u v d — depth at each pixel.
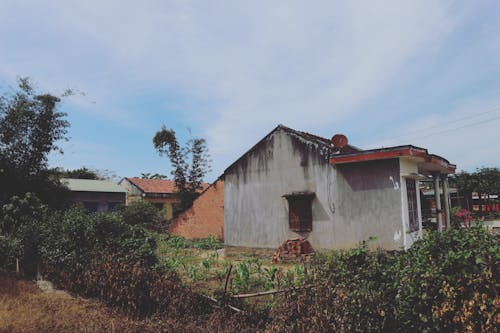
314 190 12.18
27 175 17.39
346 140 12.05
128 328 5.93
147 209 22.92
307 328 4.42
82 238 9.42
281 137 13.34
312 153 12.38
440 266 3.96
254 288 7.95
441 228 13.02
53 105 18.00
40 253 10.15
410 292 4.04
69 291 8.79
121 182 31.84
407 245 10.17
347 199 11.29
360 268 4.72
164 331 5.71
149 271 7.43
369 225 10.77
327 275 4.95
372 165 10.87
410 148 9.80
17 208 13.10
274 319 5.07
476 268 3.76
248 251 13.89
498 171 27.83
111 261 7.92
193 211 20.12
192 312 6.40
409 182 11.03
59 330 6.14
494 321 3.41
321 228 11.84
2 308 7.19
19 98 17.38
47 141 17.75
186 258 11.73
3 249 10.86
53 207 17.88
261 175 13.84
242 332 5.33
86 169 36.50
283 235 12.96
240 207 14.38
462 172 28.92
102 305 7.54
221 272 8.92
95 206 25.30
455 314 3.68
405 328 4.08
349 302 4.25
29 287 8.85
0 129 16.78
